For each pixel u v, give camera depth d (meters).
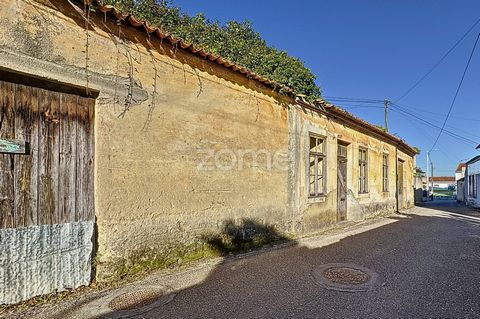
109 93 4.16
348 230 8.83
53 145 3.75
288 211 7.38
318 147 8.88
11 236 3.38
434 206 21.38
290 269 4.94
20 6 3.37
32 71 3.44
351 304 3.64
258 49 10.40
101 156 4.09
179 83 5.01
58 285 3.70
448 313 3.44
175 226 4.90
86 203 3.98
